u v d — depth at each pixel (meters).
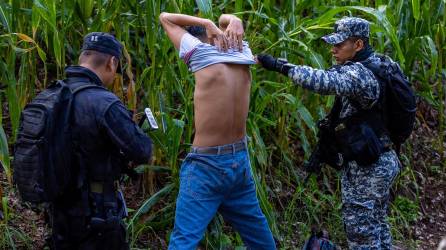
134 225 4.44
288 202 5.20
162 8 4.60
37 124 3.06
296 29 4.74
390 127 4.00
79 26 4.98
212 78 3.52
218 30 3.54
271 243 3.88
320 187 5.52
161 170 4.55
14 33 4.05
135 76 5.34
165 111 4.52
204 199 3.58
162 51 4.46
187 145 4.61
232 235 4.78
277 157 5.32
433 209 5.90
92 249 3.21
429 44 5.42
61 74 4.43
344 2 5.63
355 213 4.04
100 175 3.17
